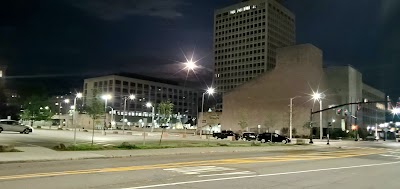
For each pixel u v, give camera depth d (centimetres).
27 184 1108
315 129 9731
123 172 1435
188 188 1127
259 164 1958
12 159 1755
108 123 12769
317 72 10500
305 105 9794
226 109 11475
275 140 5669
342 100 11281
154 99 18262
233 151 3005
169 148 2853
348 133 9856
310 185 1294
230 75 18662
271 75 10638
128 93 16888
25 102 8356
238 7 18688
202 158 2216
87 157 1998
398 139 9738
